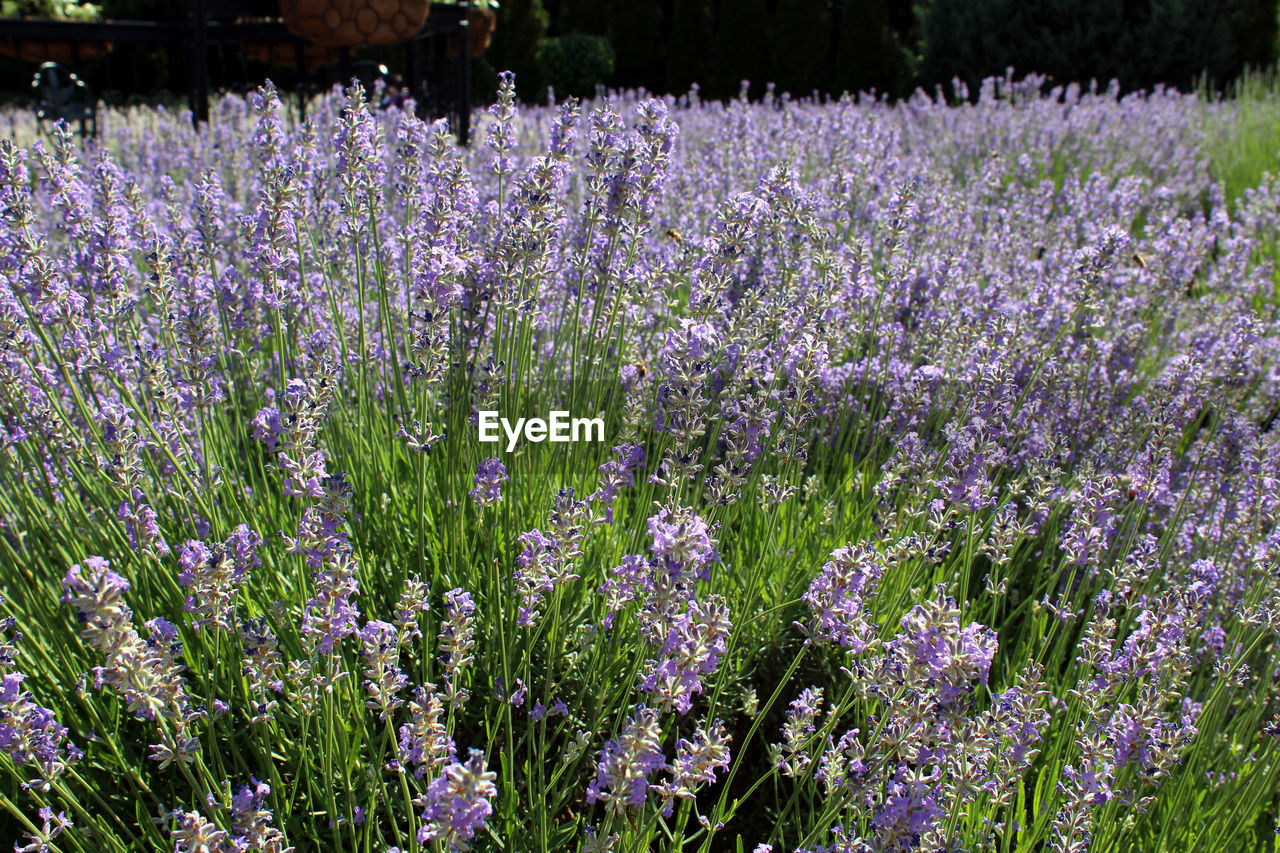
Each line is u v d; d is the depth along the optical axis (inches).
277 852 69.0
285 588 101.9
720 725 71.2
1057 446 133.4
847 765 85.3
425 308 98.7
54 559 108.8
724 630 67.4
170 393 102.8
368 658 74.7
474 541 110.9
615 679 102.2
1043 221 259.4
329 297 137.6
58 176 113.2
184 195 228.4
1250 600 105.3
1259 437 141.6
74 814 87.7
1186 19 730.2
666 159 117.0
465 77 386.3
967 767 70.7
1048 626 127.5
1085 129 404.5
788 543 120.3
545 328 158.1
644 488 108.0
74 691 90.6
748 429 95.4
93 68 640.4
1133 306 197.5
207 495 106.8
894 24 1045.2
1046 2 762.2
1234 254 229.0
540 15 896.3
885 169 233.6
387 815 90.4
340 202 131.8
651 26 970.1
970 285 175.5
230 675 89.6
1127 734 79.7
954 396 153.0
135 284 172.4
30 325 110.3
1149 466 117.8
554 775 86.7
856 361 163.2
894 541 111.9
